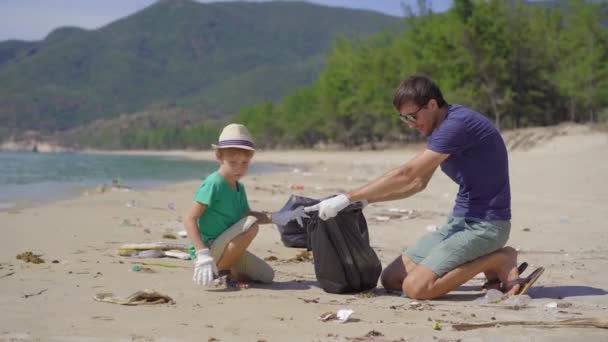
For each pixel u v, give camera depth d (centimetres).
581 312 421
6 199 1416
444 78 4756
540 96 4912
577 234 814
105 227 848
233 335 355
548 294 480
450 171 477
